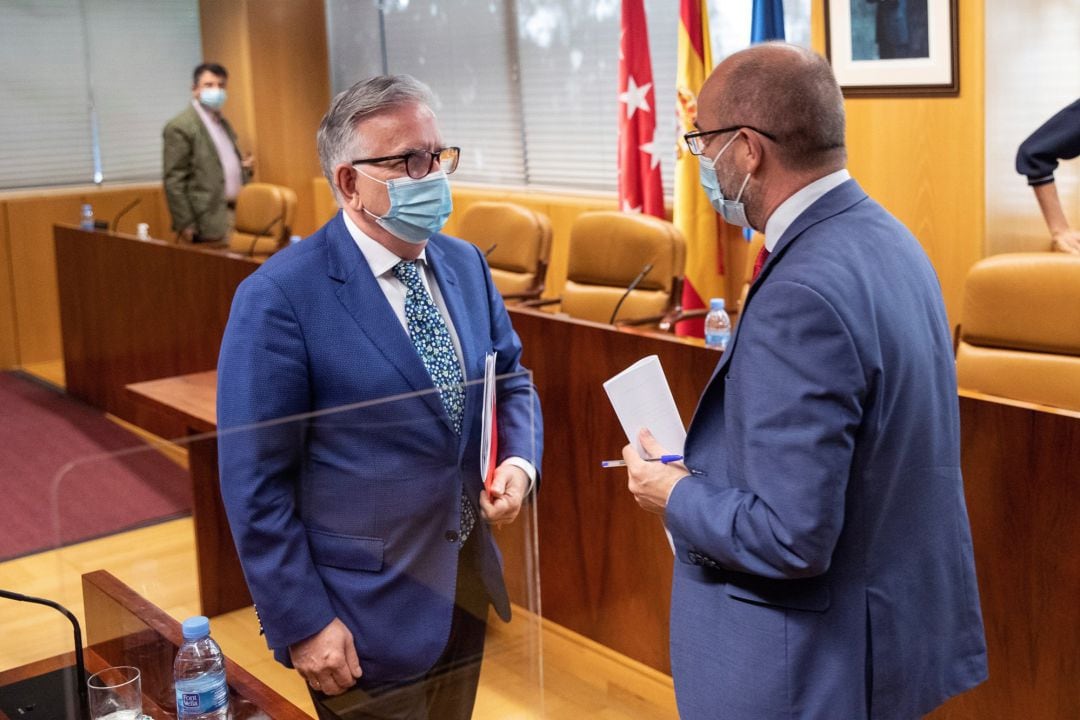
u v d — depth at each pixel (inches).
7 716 60.6
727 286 204.1
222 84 274.1
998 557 93.2
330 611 60.0
